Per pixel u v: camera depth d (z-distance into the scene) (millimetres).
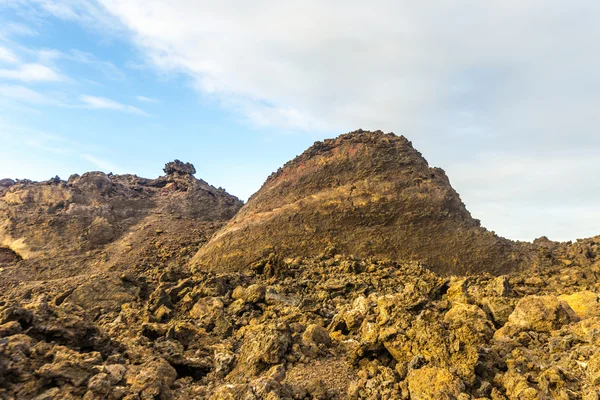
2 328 9930
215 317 19422
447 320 14141
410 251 37531
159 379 10586
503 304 16844
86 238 48688
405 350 11859
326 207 41969
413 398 9727
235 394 9914
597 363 9961
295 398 10422
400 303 16234
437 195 42594
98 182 61656
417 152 50688
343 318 17875
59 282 34438
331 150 50125
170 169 79375
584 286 27328
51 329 11148
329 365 13172
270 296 22625
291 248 38750
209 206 68062
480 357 10898
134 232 52438
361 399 10484
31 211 52719
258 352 13148
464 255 37000
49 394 8703
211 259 39750
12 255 45781
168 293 23656
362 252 37531
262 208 45562
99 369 9953
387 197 41938
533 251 42156
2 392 8383
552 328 14242
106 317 20328
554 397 9305
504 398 9516
